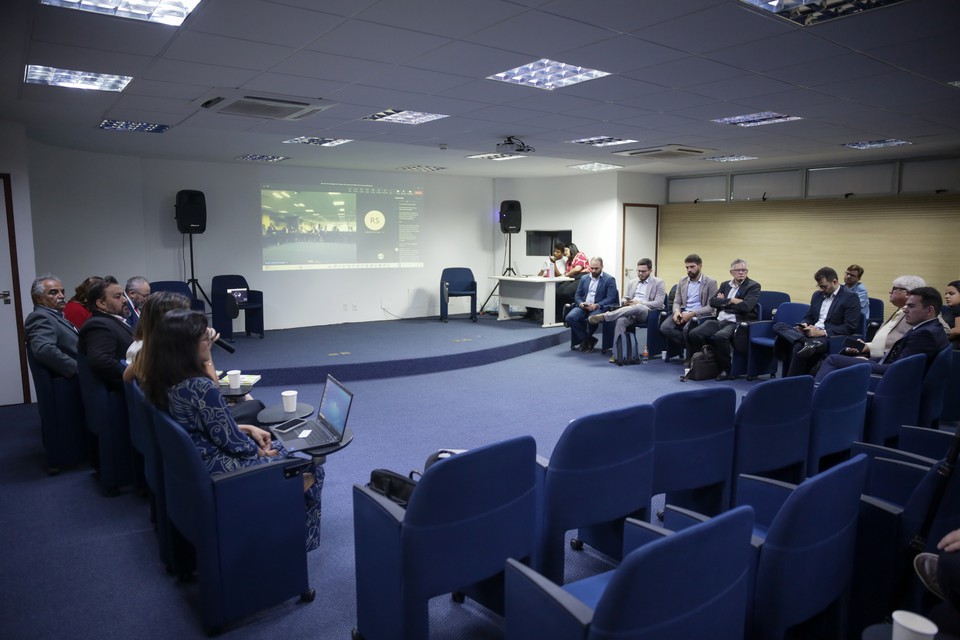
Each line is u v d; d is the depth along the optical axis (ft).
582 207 34.81
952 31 10.68
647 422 7.82
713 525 4.66
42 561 9.37
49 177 23.49
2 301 17.99
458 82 14.24
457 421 16.44
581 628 4.65
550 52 11.98
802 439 9.90
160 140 22.13
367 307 33.45
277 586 7.89
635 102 16.37
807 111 17.35
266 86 14.48
